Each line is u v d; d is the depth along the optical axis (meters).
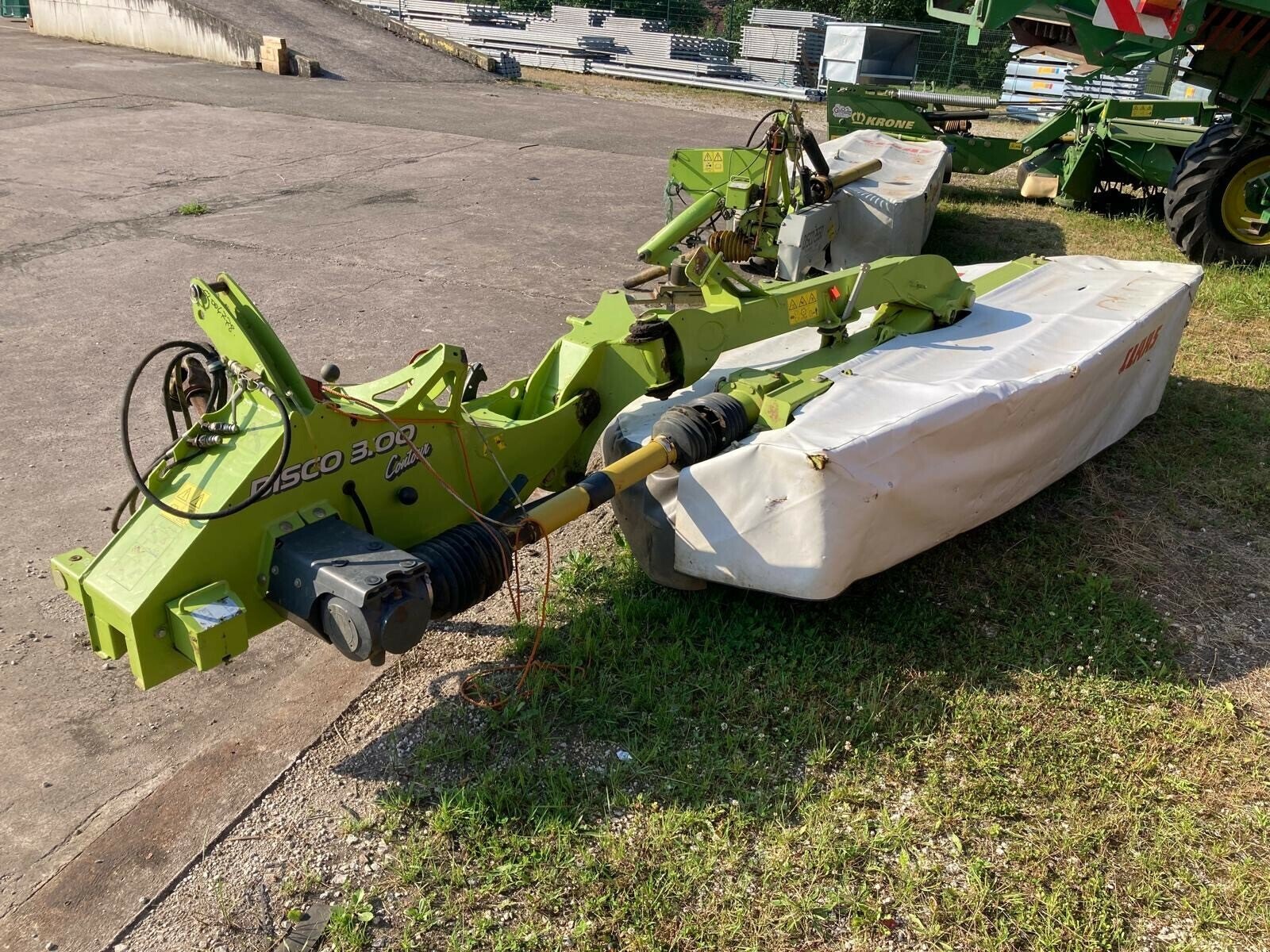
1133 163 11.04
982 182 14.28
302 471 3.16
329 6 25.75
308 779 3.31
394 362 6.69
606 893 2.90
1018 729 3.57
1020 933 2.84
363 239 9.68
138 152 13.12
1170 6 7.63
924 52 26.73
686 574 3.96
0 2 32.56
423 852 3.01
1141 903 2.95
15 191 10.84
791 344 5.48
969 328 5.09
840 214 8.73
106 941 2.77
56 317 7.32
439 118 17.20
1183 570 4.59
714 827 3.13
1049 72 25.14
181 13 22.31
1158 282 5.60
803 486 3.52
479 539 3.36
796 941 2.81
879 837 3.11
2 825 3.12
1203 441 5.77
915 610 4.17
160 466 3.21
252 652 3.95
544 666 3.77
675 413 3.88
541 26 28.67
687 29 32.78
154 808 3.18
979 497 4.30
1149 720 3.63
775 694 3.68
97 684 3.74
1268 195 9.12
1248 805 3.29
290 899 2.90
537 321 7.62
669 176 8.69
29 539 4.54
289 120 16.05
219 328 3.09
